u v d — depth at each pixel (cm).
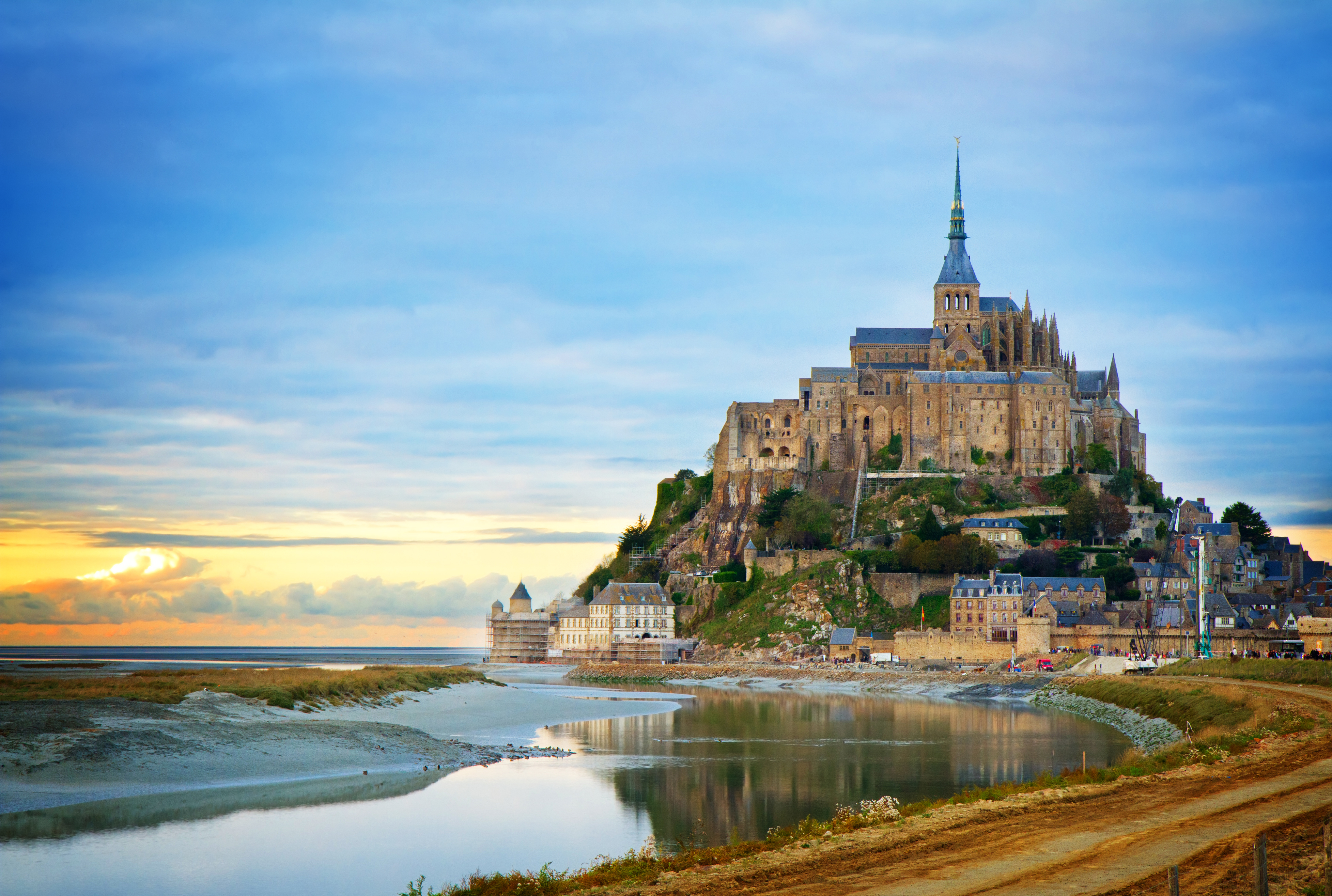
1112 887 5172
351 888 6881
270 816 8725
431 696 17988
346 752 11294
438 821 8681
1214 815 6662
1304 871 5297
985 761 11912
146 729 10925
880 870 5662
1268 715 11731
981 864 5691
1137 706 16238
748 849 6481
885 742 13625
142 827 8269
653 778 10788
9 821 8325
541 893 5791
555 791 10000
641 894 5488
